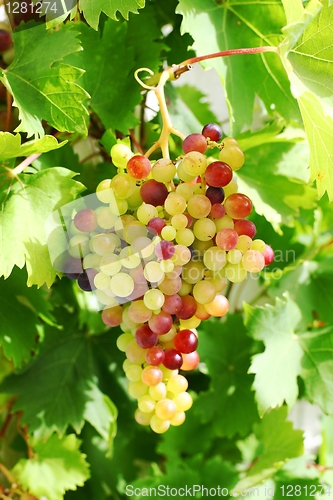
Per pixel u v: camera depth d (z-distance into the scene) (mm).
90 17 621
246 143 730
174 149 744
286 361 757
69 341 785
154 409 616
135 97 700
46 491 755
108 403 751
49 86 623
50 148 606
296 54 629
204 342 812
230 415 804
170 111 741
